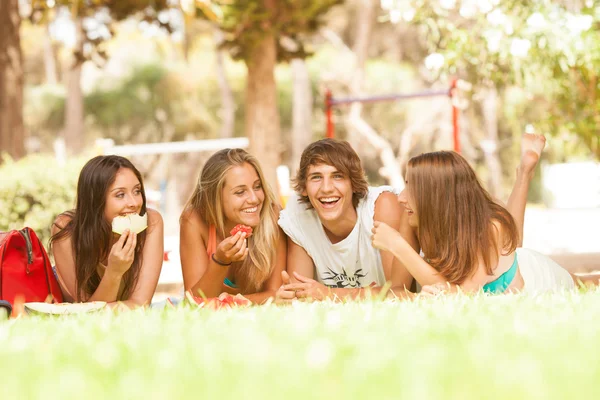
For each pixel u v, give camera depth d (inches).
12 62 580.7
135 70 1694.1
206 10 462.0
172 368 79.1
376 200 207.5
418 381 66.0
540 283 197.9
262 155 575.2
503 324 108.4
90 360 87.1
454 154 188.1
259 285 205.0
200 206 204.1
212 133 1699.1
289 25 542.6
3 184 408.2
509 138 1676.9
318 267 212.2
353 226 207.5
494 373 69.8
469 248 183.0
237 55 548.1
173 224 762.2
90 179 188.7
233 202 198.4
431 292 175.0
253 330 105.2
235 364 79.5
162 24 542.9
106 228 189.3
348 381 68.0
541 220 758.5
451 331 100.6
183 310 142.4
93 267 190.5
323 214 200.7
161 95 1689.2
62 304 165.5
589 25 322.7
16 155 579.8
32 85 1856.5
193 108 1683.1
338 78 1578.5
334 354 81.0
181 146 673.0
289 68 1720.0
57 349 97.6
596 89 357.4
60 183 413.1
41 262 182.9
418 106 1565.0
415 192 187.6
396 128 1574.8
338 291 197.8
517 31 335.6
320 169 198.1
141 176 193.9
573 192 1272.1
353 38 1755.7
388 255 205.8
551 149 1562.5
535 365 73.0
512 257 190.7
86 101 1684.3
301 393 64.4
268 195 204.4
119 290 190.7
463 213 184.1
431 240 186.9
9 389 71.4
